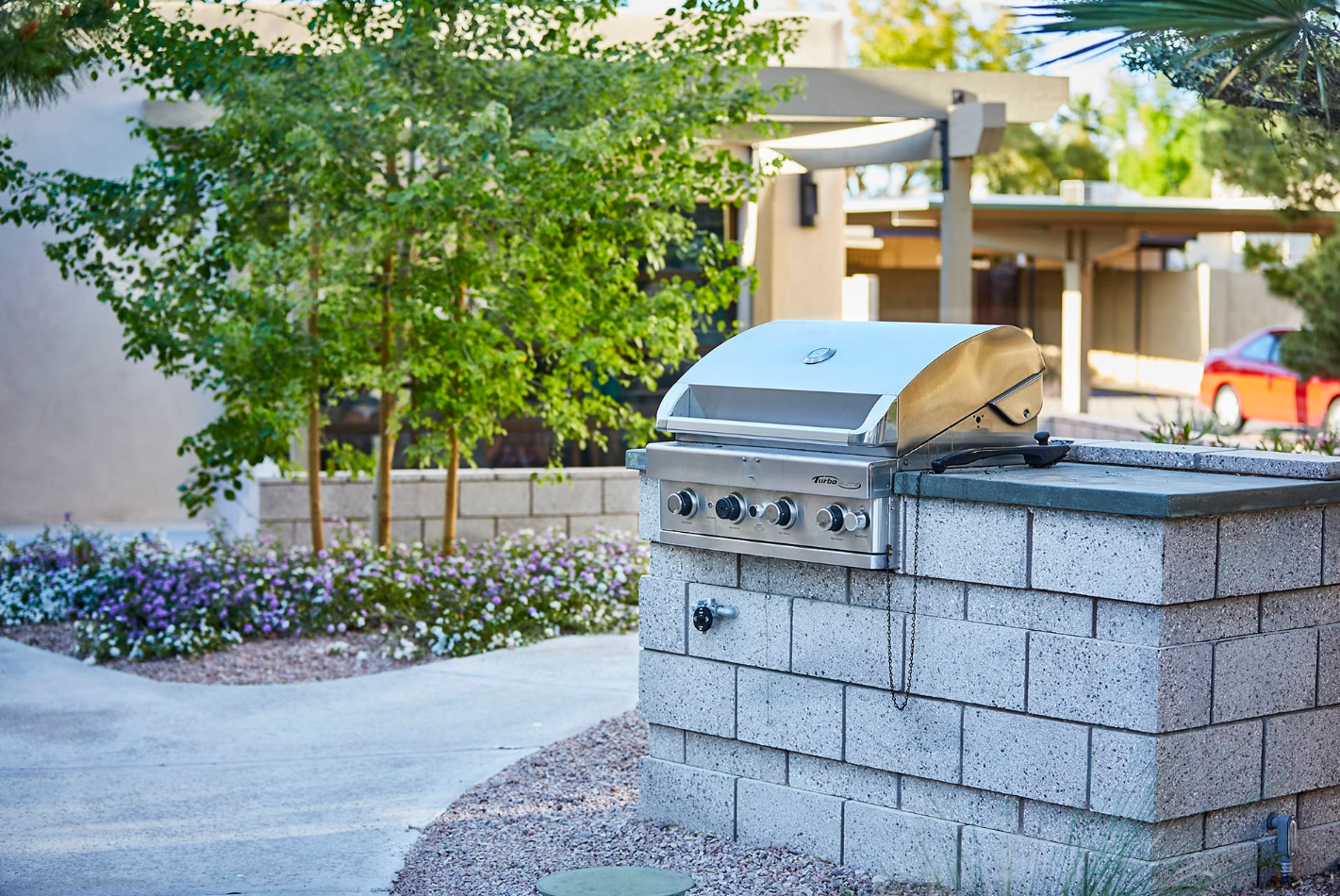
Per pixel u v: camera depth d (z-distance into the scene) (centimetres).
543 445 1260
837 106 990
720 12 877
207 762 600
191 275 873
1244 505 386
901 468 429
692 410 489
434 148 823
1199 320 3020
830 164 1160
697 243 958
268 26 1153
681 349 894
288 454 973
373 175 873
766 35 892
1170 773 384
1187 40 438
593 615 874
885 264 2988
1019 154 4353
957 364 442
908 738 433
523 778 564
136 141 1328
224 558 905
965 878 422
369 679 745
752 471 450
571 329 898
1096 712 391
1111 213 2178
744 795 478
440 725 654
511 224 862
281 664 778
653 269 935
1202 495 376
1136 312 3119
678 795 497
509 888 442
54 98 628
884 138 1109
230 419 892
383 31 881
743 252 1234
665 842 482
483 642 817
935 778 428
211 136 871
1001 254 3027
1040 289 3111
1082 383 2450
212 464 898
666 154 864
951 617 421
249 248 830
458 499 1055
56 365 1355
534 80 863
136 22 805
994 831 416
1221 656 392
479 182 807
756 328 509
